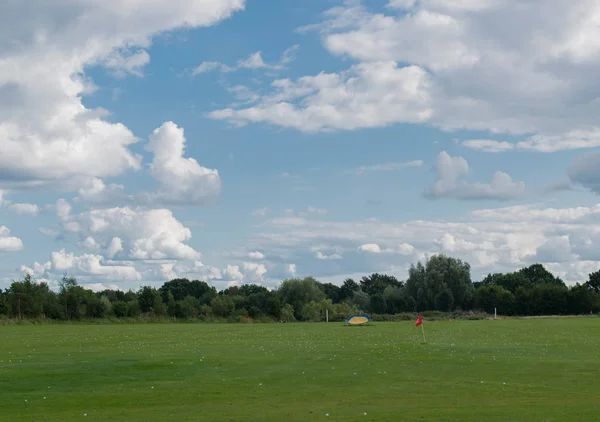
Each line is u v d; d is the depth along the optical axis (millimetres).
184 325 102000
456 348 45250
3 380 31078
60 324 108625
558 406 22531
